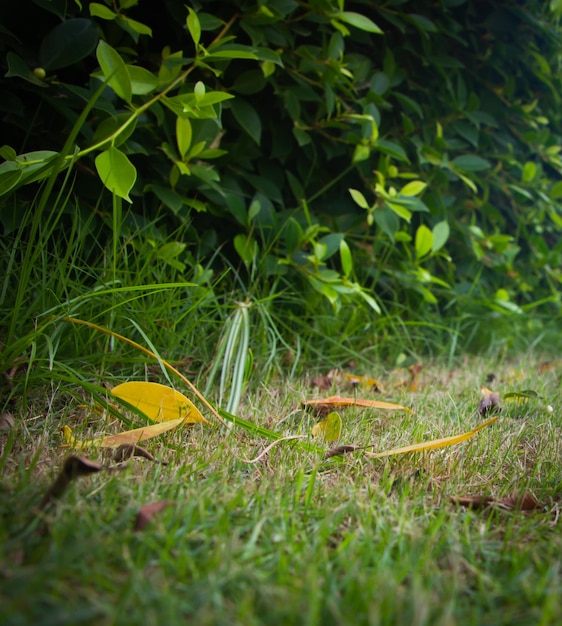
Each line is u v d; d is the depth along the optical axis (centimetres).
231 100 229
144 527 97
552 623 79
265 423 173
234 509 110
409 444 156
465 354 309
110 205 219
